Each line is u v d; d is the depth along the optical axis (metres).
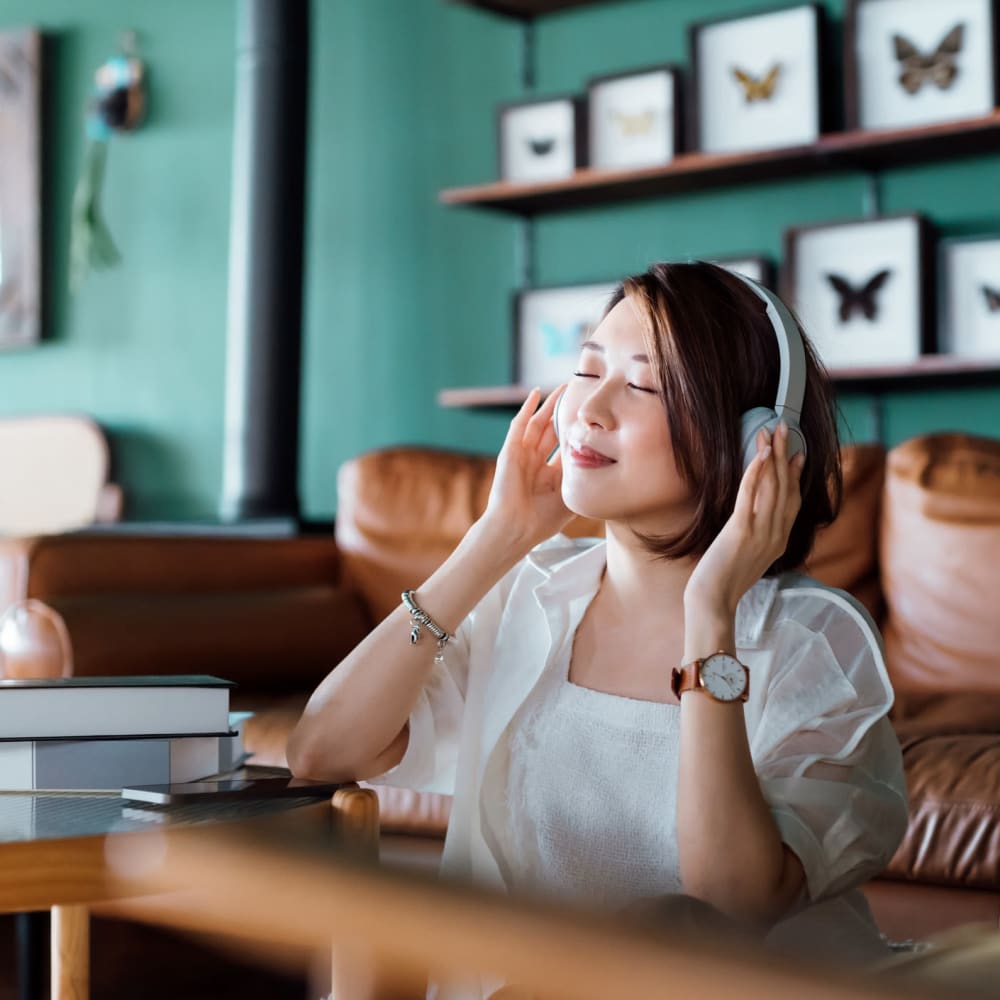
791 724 0.94
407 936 0.25
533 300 3.77
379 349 4.22
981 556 2.42
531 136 3.75
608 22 3.79
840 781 0.93
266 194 3.88
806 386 1.04
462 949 0.25
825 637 0.97
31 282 4.82
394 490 3.07
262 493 3.85
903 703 2.21
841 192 3.46
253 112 3.91
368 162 4.25
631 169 3.47
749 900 0.86
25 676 2.33
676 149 3.50
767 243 3.56
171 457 4.61
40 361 4.88
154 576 2.68
